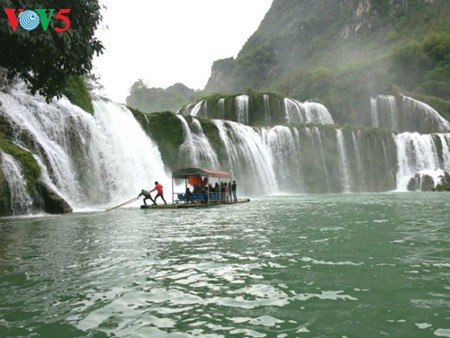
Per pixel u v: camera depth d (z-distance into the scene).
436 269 5.40
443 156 55.22
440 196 31.36
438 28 124.44
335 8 172.75
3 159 16.50
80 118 24.95
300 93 89.94
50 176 20.72
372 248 7.02
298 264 5.80
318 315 3.68
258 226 10.84
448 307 3.85
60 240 8.56
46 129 22.42
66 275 5.30
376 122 70.94
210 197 23.06
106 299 4.25
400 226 10.38
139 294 4.42
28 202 17.08
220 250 7.03
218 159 40.69
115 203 26.02
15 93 22.83
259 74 166.12
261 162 45.09
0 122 19.06
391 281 4.82
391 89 73.62
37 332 3.38
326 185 50.06
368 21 149.50
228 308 3.92
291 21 199.62
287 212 16.17
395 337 3.16
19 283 4.91
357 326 3.41
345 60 141.38
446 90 91.25
